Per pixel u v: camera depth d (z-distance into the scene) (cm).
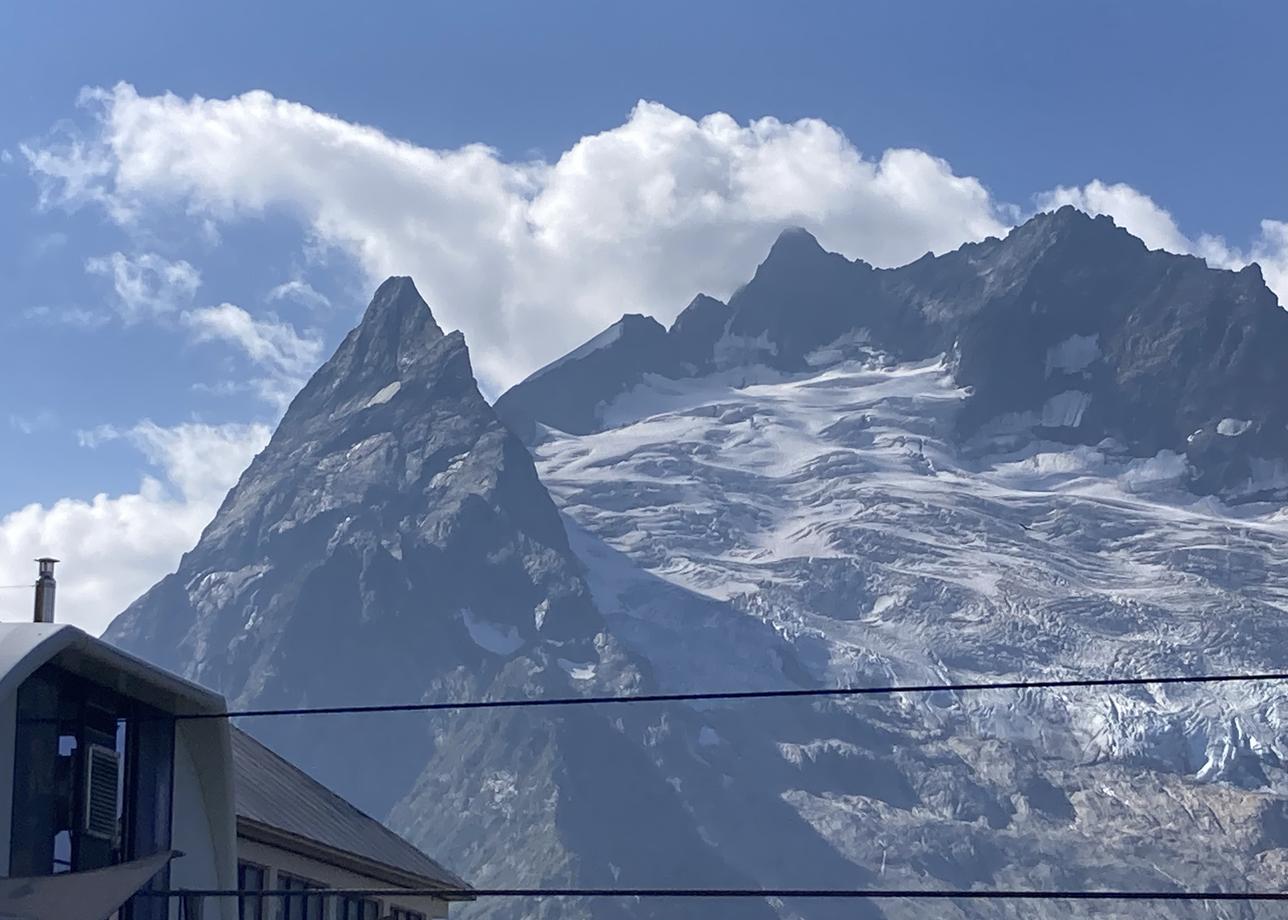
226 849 5559
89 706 4788
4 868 4381
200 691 5241
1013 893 3775
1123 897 3744
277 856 6906
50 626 4497
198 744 5469
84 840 4712
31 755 4528
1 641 4434
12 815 4434
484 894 4862
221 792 5541
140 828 5022
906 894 3766
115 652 4744
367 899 7862
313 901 7219
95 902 4572
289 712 4666
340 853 7281
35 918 4419
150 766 5094
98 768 4766
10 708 4434
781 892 3812
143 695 5053
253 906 6656
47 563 5488
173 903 5316
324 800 8225
